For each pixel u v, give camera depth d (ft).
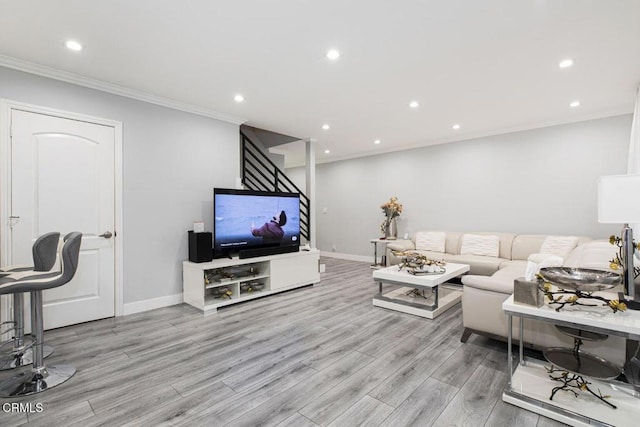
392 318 10.30
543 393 5.72
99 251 10.13
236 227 12.59
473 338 8.66
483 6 6.32
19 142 8.73
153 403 5.72
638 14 6.51
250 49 8.04
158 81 9.98
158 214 11.44
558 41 7.63
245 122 14.55
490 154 16.39
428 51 8.13
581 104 12.16
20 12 6.42
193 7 6.32
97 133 10.09
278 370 6.90
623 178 5.20
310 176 17.74
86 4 6.18
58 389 6.19
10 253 8.55
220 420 5.23
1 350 7.95
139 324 9.74
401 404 5.66
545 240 13.82
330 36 7.46
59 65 8.87
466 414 5.38
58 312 9.39
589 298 5.87
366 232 22.13
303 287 14.55
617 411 5.15
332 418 5.28
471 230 17.11
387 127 15.49
